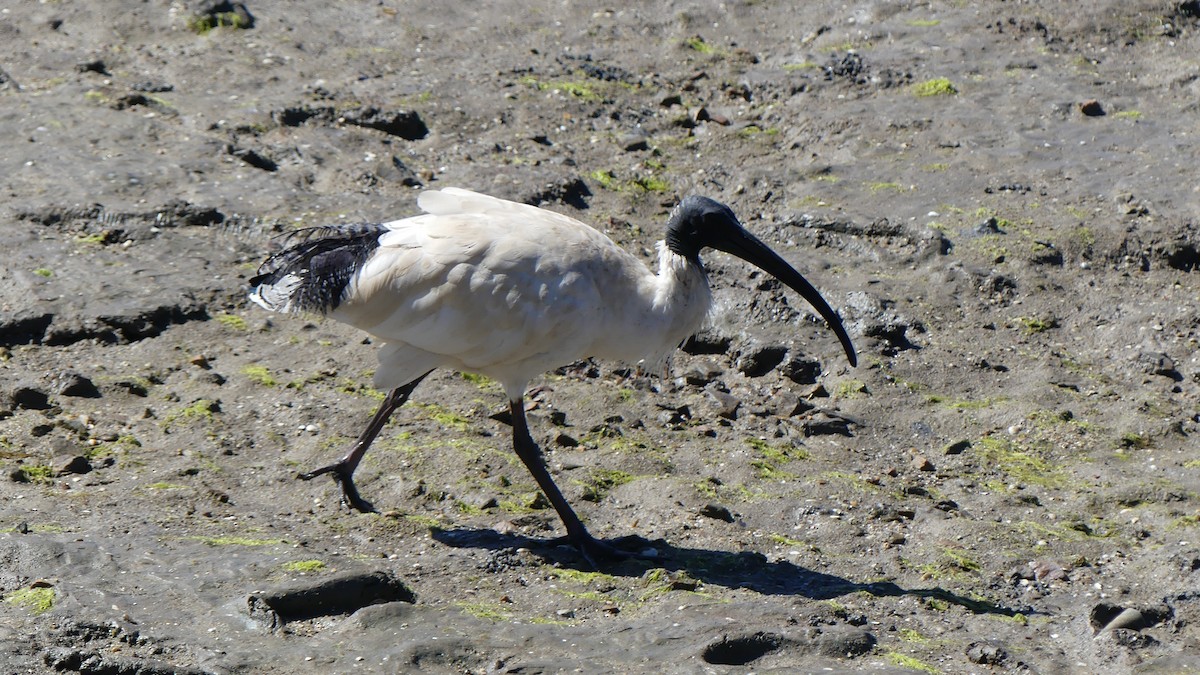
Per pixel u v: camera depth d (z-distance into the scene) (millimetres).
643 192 17344
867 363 13742
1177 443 12492
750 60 21328
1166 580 10070
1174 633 9336
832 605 9266
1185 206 16281
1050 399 13188
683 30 22203
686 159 18344
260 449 11633
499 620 8883
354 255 10219
